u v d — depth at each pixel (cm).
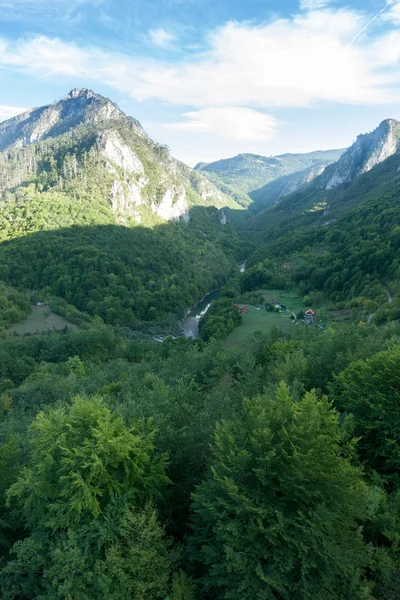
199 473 1605
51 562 1264
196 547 1300
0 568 1472
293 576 1117
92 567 1183
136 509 1370
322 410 1502
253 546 1133
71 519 1288
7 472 1795
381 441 1655
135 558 1166
